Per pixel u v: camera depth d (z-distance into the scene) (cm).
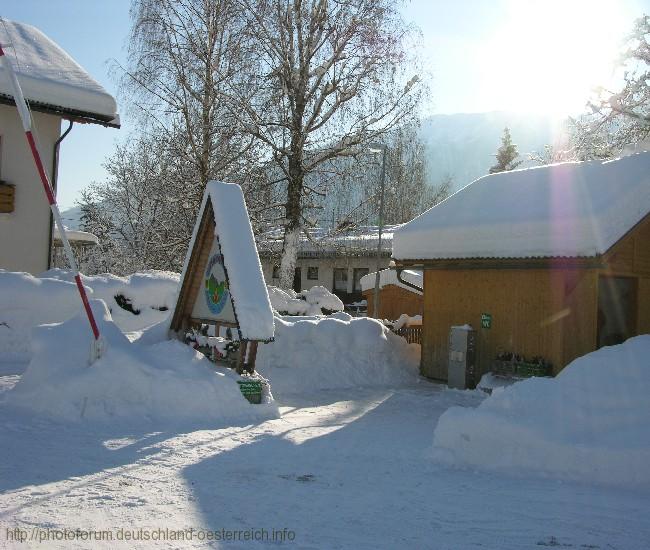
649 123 2128
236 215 1043
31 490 546
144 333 1110
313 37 2294
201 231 1077
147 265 2780
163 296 1425
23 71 1616
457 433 728
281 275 2317
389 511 545
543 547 472
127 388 862
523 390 759
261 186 2373
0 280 1176
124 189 3303
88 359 888
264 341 992
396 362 1462
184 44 2320
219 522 499
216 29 2303
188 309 1134
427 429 907
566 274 1212
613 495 600
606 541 486
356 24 2230
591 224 1112
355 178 2388
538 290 1251
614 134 2294
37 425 777
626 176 1228
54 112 1642
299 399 1153
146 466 644
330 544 465
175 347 972
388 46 2244
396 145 2500
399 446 789
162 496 555
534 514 544
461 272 1394
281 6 2261
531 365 1223
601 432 686
